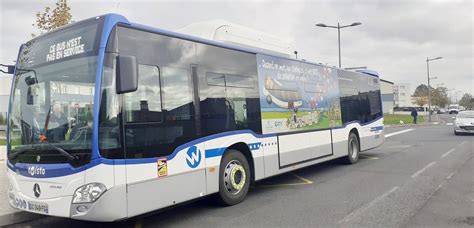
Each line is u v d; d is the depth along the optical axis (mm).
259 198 8078
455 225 5812
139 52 5883
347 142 12266
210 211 7141
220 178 7281
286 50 9875
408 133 27688
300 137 9734
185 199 6406
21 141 6031
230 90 7652
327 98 11273
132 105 5645
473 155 14078
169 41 6430
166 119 6164
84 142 5277
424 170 10945
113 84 5430
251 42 8797
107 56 5430
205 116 6957
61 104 5645
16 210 6773
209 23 8273
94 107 5266
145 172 5723
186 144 6488
